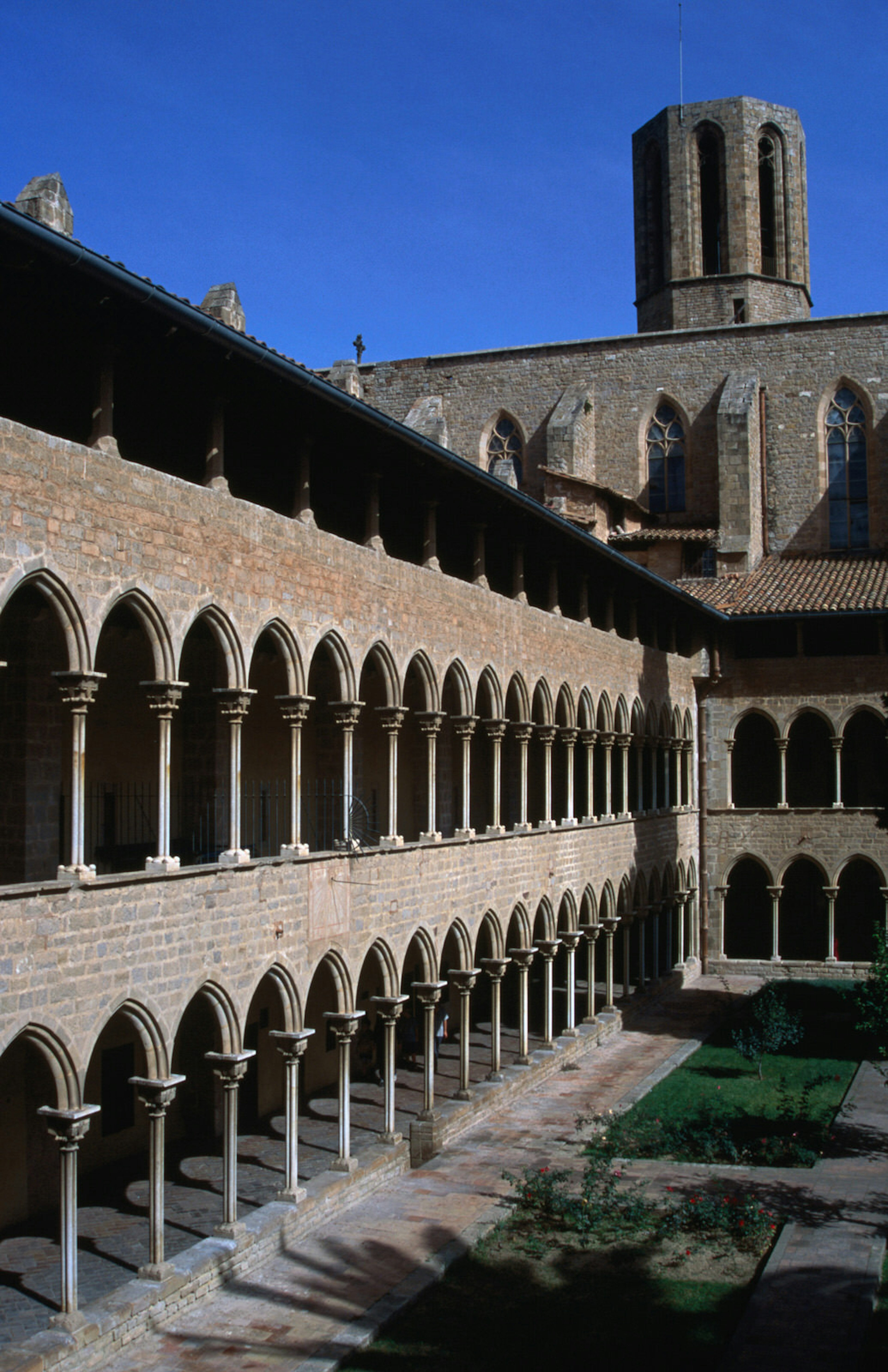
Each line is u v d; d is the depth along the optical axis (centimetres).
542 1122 3403
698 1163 3025
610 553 4144
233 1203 2358
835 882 5594
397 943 3014
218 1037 3097
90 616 1995
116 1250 2317
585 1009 4728
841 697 5619
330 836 3375
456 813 4362
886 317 6425
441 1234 2542
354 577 2838
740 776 6269
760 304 7162
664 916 5675
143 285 1930
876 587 5641
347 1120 2792
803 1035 4175
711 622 5672
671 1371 1916
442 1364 1969
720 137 7188
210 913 2292
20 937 1866
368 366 7188
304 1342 2023
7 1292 2108
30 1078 2511
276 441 2869
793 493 6531
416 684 3991
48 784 2386
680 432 6706
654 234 7438
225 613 2352
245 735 3198
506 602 3678
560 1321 2122
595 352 6825
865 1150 3094
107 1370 1930
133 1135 2958
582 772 5441
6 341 2269
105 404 2073
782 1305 2127
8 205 1656
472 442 6981
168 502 2197
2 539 1822
